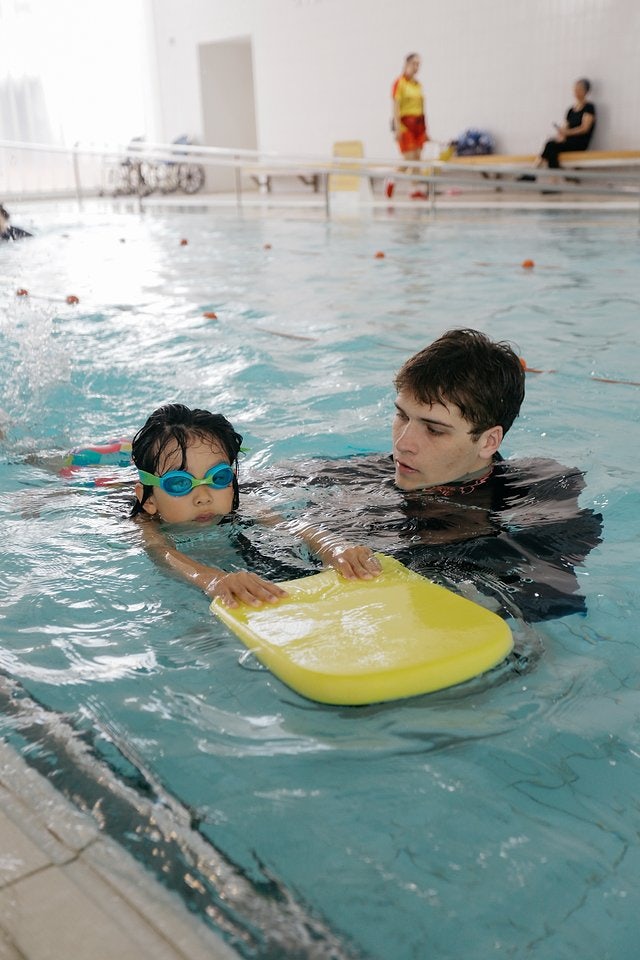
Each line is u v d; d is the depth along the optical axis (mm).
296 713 1217
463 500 1924
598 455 2371
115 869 930
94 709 1238
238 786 1070
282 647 1325
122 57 16391
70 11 15516
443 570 1621
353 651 1298
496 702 1234
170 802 1040
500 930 861
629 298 4906
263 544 1775
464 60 12992
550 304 4820
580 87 11555
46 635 1461
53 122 15797
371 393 3119
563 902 896
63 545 1821
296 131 15422
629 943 847
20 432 2740
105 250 8141
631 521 1902
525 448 2441
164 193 16531
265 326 4402
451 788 1064
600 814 1021
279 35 14961
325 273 6305
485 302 4949
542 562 1661
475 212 10523
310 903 890
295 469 2229
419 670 1246
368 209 11586
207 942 836
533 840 980
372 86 14125
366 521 1845
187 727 1191
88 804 1036
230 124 16938
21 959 812
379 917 874
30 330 4355
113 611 1534
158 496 1862
